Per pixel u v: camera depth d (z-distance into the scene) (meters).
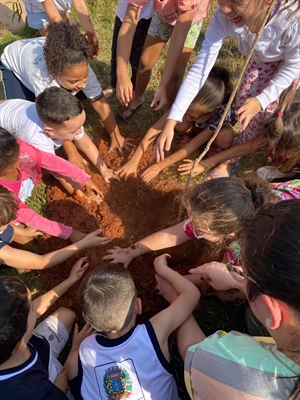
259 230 1.05
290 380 1.12
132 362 1.66
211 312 2.24
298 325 0.99
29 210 2.29
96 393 1.66
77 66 2.35
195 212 1.77
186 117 2.72
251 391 1.18
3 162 1.96
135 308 1.80
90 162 2.90
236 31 2.23
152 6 2.69
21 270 2.39
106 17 3.97
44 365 1.74
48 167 2.38
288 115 2.27
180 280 2.05
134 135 3.10
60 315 2.09
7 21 3.96
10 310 1.44
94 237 2.29
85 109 3.23
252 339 1.39
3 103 2.57
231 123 2.83
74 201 2.66
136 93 3.17
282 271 0.96
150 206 2.71
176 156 2.80
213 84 2.47
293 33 2.09
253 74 2.59
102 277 1.74
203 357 1.36
